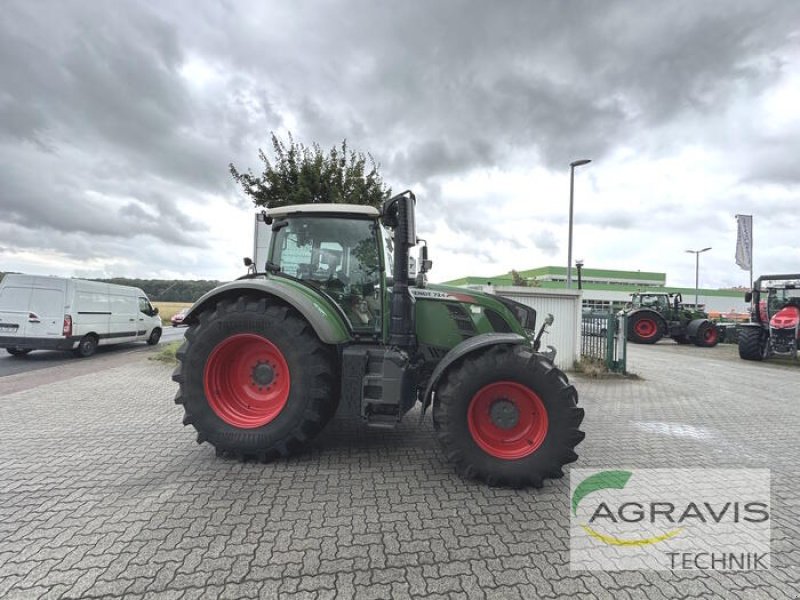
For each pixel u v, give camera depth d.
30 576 2.01
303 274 4.02
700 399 6.48
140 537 2.35
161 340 16.22
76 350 10.02
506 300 4.43
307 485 3.06
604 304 43.59
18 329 9.47
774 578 2.15
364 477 3.22
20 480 3.06
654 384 7.79
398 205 3.56
